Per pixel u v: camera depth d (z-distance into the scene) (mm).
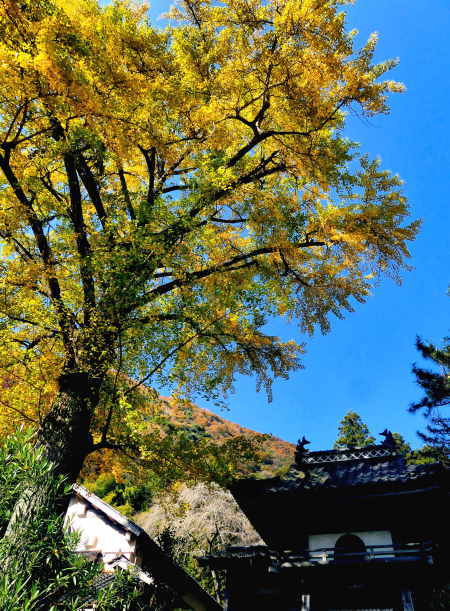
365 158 9484
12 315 7156
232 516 23234
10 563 3576
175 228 7824
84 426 7594
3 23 5801
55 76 5691
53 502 4406
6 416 7719
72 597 3809
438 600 8516
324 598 9445
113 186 11781
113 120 6656
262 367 9961
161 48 7934
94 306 7816
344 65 8445
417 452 22891
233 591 10227
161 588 9484
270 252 10477
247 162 11617
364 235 9234
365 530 10250
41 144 8023
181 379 8203
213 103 8945
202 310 8039
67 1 7047
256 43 8773
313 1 7906
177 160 10203
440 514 9945
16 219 7801
